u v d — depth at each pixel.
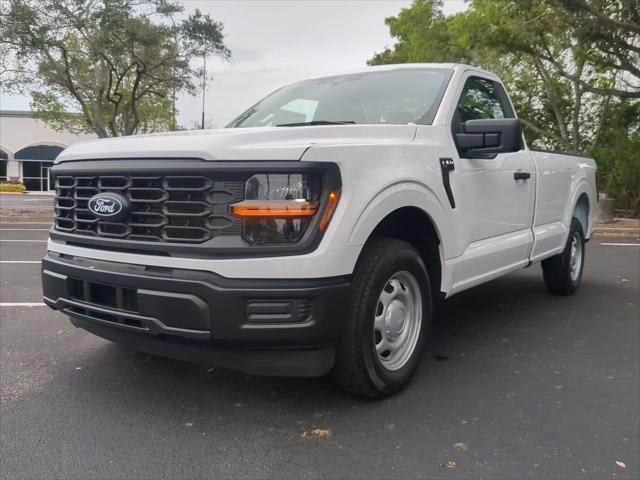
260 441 3.10
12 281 7.53
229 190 3.02
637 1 13.09
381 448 3.02
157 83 21.25
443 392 3.75
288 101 4.90
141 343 3.35
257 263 2.98
